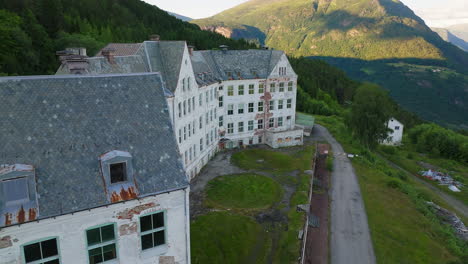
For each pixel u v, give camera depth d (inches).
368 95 2859.3
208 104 2058.3
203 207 1534.2
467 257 1385.3
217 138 2324.1
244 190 1732.3
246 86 2397.9
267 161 2212.1
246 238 1302.9
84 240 679.7
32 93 712.4
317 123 3703.3
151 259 760.3
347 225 1535.4
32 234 627.2
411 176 2780.5
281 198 1673.2
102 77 803.4
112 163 706.2
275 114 2596.0
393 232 1509.6
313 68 7017.7
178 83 1520.7
